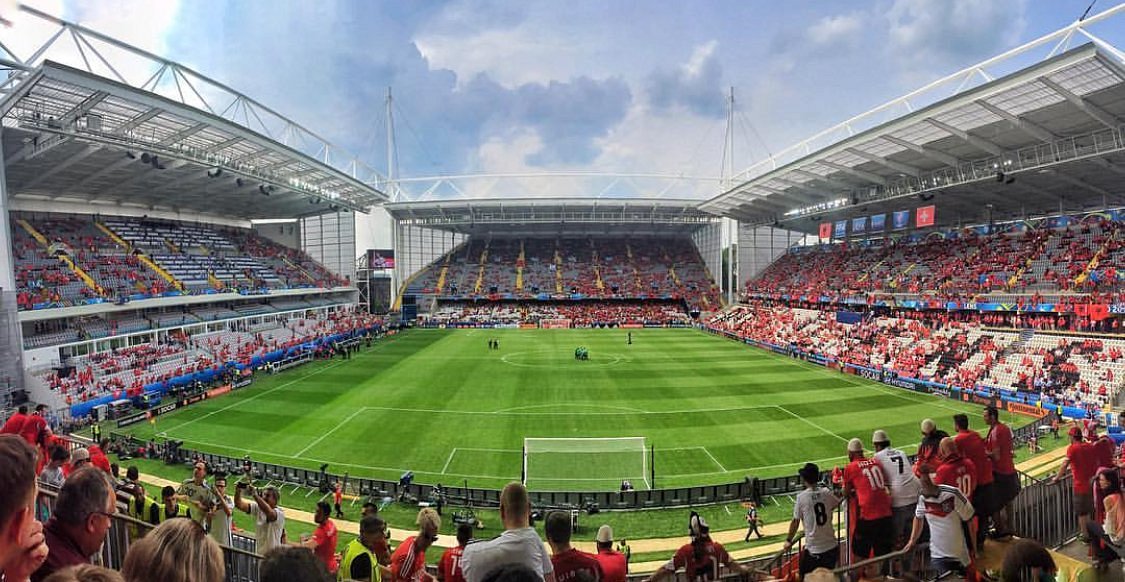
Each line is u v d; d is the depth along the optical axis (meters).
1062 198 51.91
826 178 55.56
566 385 43.88
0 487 2.58
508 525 5.89
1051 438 28.44
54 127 34.28
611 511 22.14
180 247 62.16
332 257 87.19
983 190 49.31
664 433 31.52
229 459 26.78
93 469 4.00
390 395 40.66
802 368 50.94
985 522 8.47
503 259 105.94
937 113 34.75
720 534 20.02
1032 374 38.16
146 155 40.53
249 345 54.56
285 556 3.26
